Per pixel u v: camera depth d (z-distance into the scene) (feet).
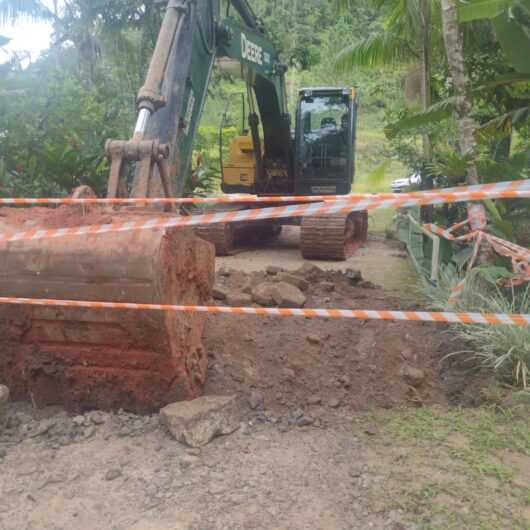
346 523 9.27
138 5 47.01
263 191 38.42
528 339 14.89
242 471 10.73
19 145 31.40
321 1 116.98
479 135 28.66
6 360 13.19
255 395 13.60
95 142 34.73
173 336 12.17
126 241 11.66
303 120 36.63
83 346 12.70
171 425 11.69
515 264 17.84
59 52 50.75
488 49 34.19
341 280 23.73
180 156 18.57
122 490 10.16
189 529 9.11
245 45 27.02
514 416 13.02
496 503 9.78
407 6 35.14
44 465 10.98
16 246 12.09
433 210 32.81
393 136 30.19
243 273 23.26
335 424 12.85
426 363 16.16
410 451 11.53
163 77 16.60
